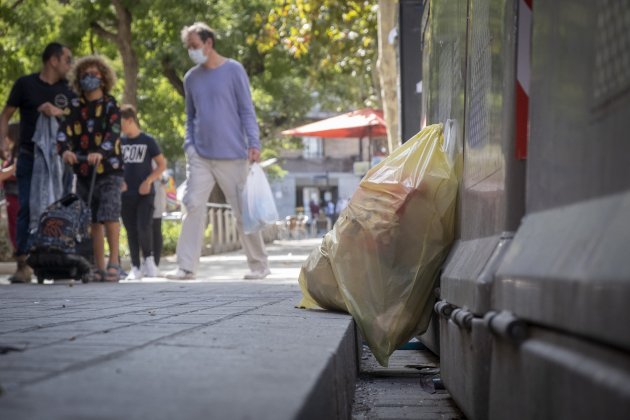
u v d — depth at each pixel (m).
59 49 10.90
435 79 5.62
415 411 4.10
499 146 3.16
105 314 5.06
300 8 21.27
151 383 2.24
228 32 28.27
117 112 10.84
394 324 4.70
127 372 2.45
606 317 1.77
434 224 4.71
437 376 5.08
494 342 2.78
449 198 4.71
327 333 3.70
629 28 1.86
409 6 10.26
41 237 10.27
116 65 29.80
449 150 4.83
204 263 19.41
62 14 26.12
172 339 3.44
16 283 10.66
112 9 26.41
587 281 1.90
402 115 10.25
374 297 4.73
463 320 3.18
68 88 10.97
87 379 2.31
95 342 3.32
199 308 5.58
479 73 3.77
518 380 2.43
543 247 2.38
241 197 11.62
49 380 2.29
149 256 13.12
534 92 2.70
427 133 4.98
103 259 10.95
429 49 6.01
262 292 7.88
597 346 1.88
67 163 10.62
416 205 4.73
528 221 2.72
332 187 76.38
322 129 26.66
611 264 1.79
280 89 34.78
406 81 10.23
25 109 10.91
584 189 2.15
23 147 10.98
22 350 3.01
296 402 1.94
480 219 3.60
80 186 10.88
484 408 2.92
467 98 4.20
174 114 31.92
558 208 2.39
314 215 59.38
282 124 47.34
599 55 2.05
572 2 2.27
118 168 10.80
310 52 30.33
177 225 26.53
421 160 4.82
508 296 2.64
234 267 17.44
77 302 6.47
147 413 1.80
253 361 2.71
